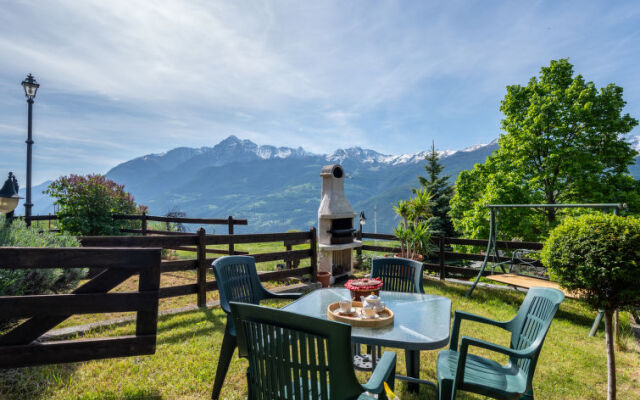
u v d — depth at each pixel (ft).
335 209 27.02
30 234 14.70
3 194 18.86
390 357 6.86
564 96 49.08
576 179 47.32
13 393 9.65
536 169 51.52
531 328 8.35
